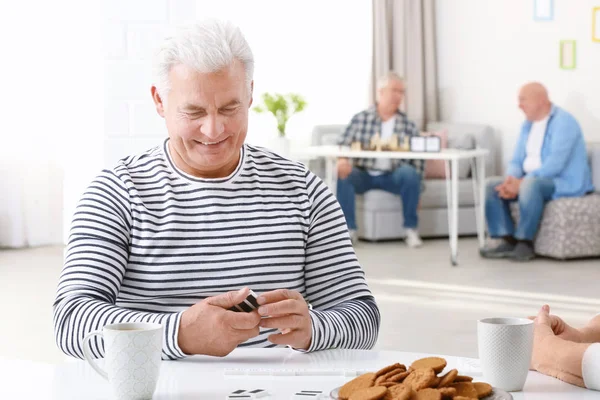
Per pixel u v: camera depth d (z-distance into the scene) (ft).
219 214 5.80
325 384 4.52
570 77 26.03
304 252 6.04
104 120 9.53
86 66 10.03
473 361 4.97
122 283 5.75
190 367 4.91
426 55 30.68
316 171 27.68
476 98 29.43
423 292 17.81
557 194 22.39
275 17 28.99
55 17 25.96
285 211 5.96
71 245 5.65
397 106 24.72
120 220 5.70
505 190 22.44
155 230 5.72
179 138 5.59
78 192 10.50
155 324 4.39
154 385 4.28
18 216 26.03
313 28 29.45
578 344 4.66
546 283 18.79
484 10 28.94
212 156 5.58
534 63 27.14
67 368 4.91
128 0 9.52
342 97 29.99
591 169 23.54
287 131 29.40
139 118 9.62
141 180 5.87
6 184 25.93
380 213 25.55
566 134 22.24
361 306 5.84
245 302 5.08
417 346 13.24
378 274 20.02
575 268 20.90
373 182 25.45
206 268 5.74
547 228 22.38
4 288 19.02
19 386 10.96
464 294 17.58
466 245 25.13
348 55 29.96
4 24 25.68
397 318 15.38
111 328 4.35
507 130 28.22
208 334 4.96
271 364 4.99
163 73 5.48
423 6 30.53
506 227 22.77
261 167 6.05
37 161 26.22
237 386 4.49
